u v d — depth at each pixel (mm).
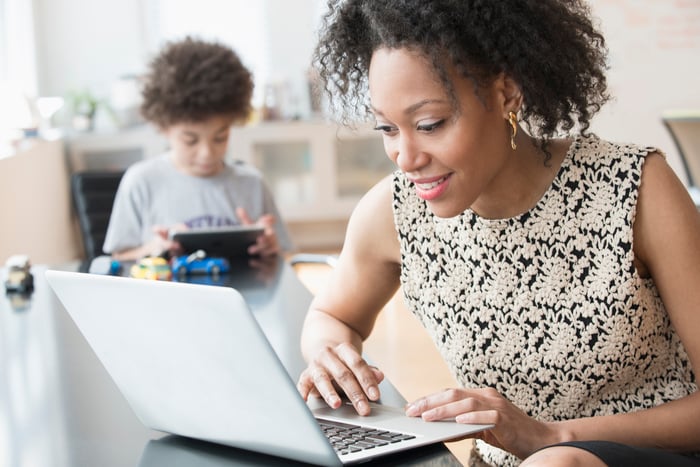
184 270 2342
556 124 1271
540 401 1396
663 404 1278
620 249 1292
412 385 3229
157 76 2934
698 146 3668
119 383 1174
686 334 1286
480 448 1521
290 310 1888
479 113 1176
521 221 1337
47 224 4848
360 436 1109
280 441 1033
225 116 2973
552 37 1229
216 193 3137
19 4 5836
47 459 1096
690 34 5793
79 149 5590
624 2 5766
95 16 6254
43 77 6199
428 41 1121
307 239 6371
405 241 1425
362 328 1563
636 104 5859
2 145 4457
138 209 3105
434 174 1184
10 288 2105
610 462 1004
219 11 6383
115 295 1056
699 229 1282
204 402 1077
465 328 1400
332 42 1312
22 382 1409
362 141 5961
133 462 1081
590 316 1322
